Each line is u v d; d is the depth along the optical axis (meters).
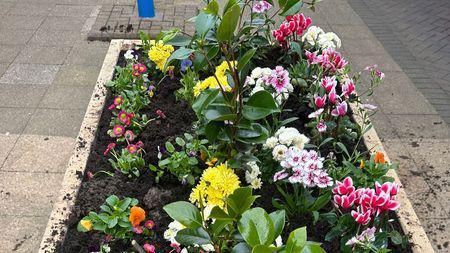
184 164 2.61
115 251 2.29
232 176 2.23
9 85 4.11
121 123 3.03
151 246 2.14
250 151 2.41
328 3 6.10
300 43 3.61
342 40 5.18
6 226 2.78
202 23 2.01
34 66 4.40
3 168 3.20
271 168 2.53
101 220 2.30
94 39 4.85
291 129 2.47
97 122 3.12
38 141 3.47
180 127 3.14
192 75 3.34
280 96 2.93
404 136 3.69
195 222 1.75
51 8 5.52
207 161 2.66
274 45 3.84
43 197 2.98
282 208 2.38
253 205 2.48
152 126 3.14
